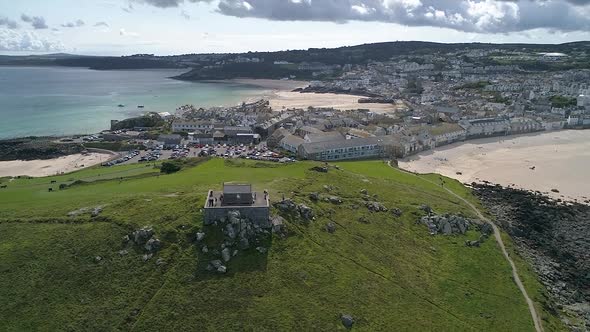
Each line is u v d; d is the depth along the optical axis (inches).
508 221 6496.1
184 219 4350.4
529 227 6520.7
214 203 4498.0
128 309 3545.8
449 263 4859.7
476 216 6072.8
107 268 3858.3
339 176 6535.4
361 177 6806.1
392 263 4608.8
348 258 4471.0
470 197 7130.9
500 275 4825.3
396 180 7313.0
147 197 4884.4
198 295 3708.2
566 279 5196.9
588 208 7377.0
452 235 5428.2
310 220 4825.3
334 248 4552.2
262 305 3718.0
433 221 5541.3
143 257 3971.5
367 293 4072.3
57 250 3983.8
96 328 3390.7
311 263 4242.1
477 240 5403.5
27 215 4483.3
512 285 4680.1
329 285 4050.2
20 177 7293.3
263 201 4606.3
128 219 4355.3
